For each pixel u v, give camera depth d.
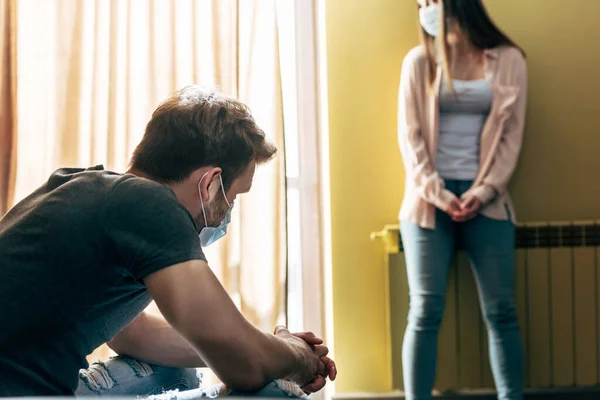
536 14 3.13
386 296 3.10
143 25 3.12
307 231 3.32
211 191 1.31
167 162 1.29
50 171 3.08
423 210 2.80
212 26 3.10
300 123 3.33
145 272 1.13
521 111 2.85
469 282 3.04
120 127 3.08
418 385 2.77
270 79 3.11
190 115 1.30
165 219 1.16
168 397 1.23
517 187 3.13
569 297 3.01
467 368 3.03
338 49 3.16
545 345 3.02
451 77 2.81
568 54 3.13
